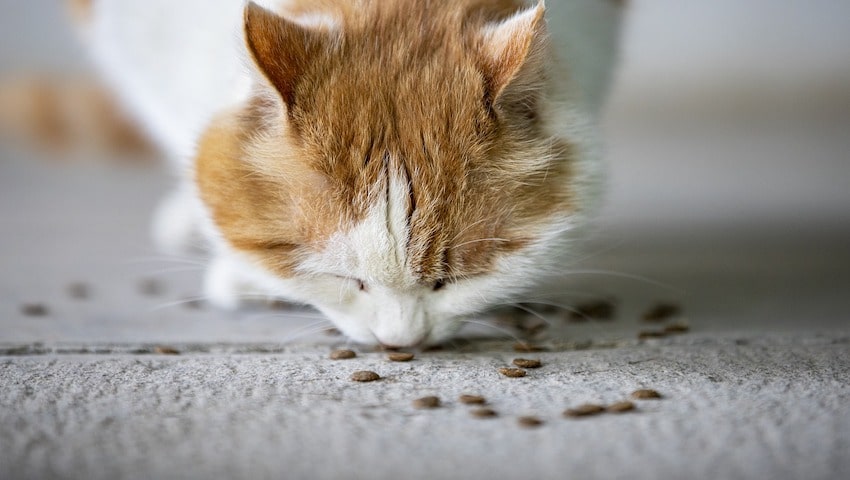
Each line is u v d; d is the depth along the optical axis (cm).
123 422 43
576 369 49
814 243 80
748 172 137
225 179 52
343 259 49
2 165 142
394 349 52
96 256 75
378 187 48
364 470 40
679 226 90
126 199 112
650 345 54
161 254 74
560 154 53
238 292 59
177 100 61
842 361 50
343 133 49
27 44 142
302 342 54
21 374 48
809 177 129
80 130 143
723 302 63
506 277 51
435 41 51
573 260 57
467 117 49
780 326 57
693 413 44
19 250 77
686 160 153
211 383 47
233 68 54
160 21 59
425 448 41
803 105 177
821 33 172
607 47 62
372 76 49
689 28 180
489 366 50
